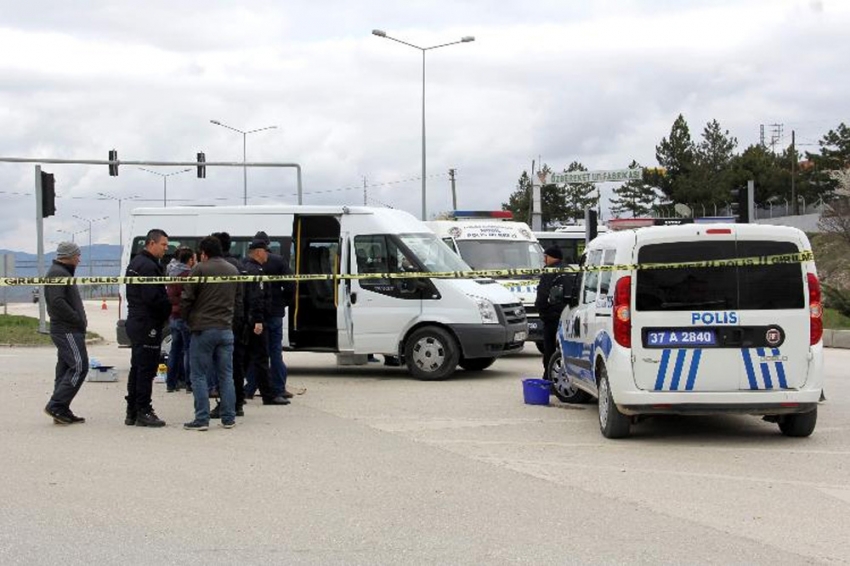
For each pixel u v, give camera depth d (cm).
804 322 890
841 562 544
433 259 1466
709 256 891
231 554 560
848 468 798
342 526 618
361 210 1471
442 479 754
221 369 998
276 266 1177
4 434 964
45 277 1009
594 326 981
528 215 7812
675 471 784
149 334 1006
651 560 546
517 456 847
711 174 7231
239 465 808
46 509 664
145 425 1006
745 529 611
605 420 939
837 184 6331
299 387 1350
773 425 1017
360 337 1452
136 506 671
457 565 539
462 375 1512
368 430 984
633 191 7862
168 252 1516
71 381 1016
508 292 1516
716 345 885
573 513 650
